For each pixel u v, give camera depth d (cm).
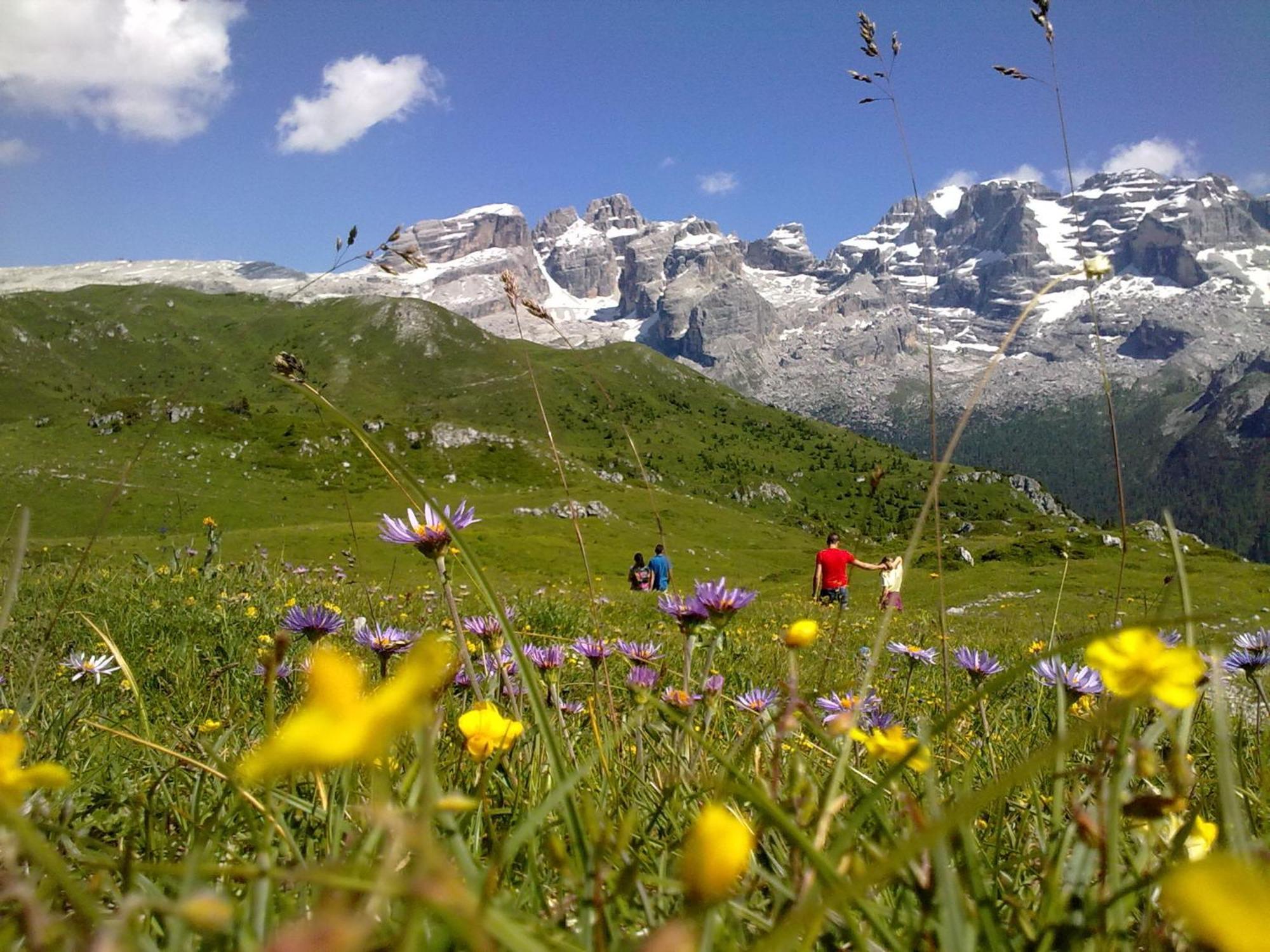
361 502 14238
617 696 354
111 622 761
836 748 233
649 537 12431
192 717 392
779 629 1220
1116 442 265
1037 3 315
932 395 246
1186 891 38
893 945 112
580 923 114
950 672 641
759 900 149
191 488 13638
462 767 217
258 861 140
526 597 1226
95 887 124
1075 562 3584
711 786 181
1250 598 2969
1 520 11200
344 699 48
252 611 830
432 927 111
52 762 259
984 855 175
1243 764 229
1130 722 152
